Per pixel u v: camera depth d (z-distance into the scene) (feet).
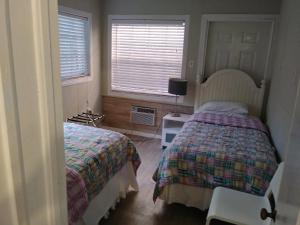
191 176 7.54
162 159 8.01
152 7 13.33
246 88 12.46
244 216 5.52
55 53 1.80
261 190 6.86
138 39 14.05
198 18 12.64
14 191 1.64
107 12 14.14
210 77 12.86
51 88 1.76
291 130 3.38
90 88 14.23
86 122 12.73
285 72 9.07
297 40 7.80
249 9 11.88
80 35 13.16
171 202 7.90
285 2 10.44
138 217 7.64
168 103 14.07
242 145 8.14
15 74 1.49
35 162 1.73
